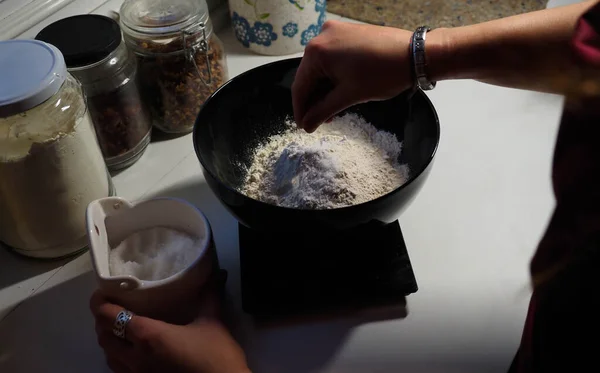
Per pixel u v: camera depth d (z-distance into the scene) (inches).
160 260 21.3
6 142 20.3
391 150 24.5
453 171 26.1
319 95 22.9
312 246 21.2
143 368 18.9
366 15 34.4
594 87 15.2
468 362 20.1
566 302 15.8
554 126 27.6
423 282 22.2
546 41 18.5
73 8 27.1
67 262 23.8
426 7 34.7
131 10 26.3
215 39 28.0
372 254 22.5
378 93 21.5
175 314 20.5
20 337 21.5
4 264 23.8
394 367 20.1
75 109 21.6
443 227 24.0
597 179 14.6
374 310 21.5
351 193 21.9
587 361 15.9
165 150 28.3
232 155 24.8
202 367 18.7
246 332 21.0
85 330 21.6
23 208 21.5
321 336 20.9
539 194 24.9
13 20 25.0
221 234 24.2
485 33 19.6
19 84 19.5
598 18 16.3
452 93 30.2
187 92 27.1
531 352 17.5
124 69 24.9
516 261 22.6
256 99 25.3
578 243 15.0
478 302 21.5
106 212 21.7
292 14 30.9
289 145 24.5
